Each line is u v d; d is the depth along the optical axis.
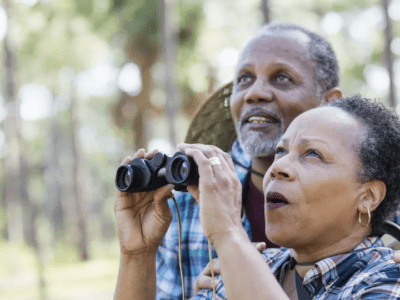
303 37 2.39
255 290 1.39
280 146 1.62
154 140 31.94
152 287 1.93
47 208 44.59
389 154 1.57
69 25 20.36
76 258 24.23
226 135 2.81
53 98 34.44
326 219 1.52
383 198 1.58
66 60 21.98
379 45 23.12
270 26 2.49
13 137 22.05
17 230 27.55
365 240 1.57
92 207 50.56
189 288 2.38
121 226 1.94
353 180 1.54
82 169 27.12
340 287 1.49
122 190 1.82
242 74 2.41
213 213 1.51
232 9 19.73
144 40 17.22
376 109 1.63
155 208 1.89
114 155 48.78
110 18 17.91
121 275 1.93
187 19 17.86
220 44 18.81
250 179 2.45
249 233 2.38
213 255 2.33
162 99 18.25
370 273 1.44
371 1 23.00
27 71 24.61
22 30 20.78
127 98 18.91
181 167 1.62
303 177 1.53
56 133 39.75
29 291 13.49
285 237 1.54
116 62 19.27
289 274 1.68
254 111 2.32
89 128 46.06
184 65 18.05
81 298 11.80
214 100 2.74
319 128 1.57
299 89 2.31
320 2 22.03
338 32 23.33
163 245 2.47
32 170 42.69
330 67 2.43
